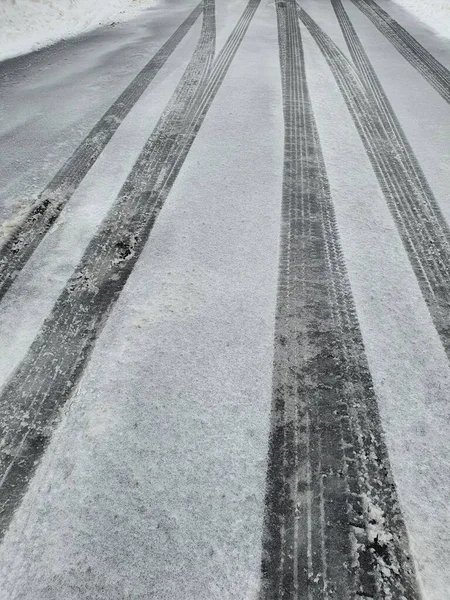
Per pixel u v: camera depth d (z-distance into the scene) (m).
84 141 5.22
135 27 10.02
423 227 3.88
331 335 2.95
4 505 2.15
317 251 3.63
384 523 2.08
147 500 2.15
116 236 3.80
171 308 3.14
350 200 4.22
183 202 4.20
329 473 2.27
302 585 1.89
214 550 1.98
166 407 2.54
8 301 3.22
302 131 5.39
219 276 3.40
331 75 7.03
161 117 5.71
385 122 5.63
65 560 1.96
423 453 2.33
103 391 2.64
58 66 7.77
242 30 9.25
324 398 2.59
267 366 2.77
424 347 2.86
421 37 9.18
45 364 2.80
